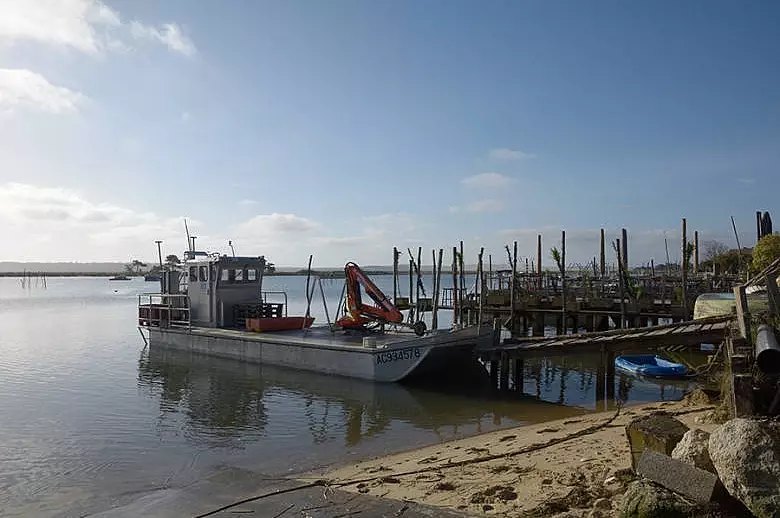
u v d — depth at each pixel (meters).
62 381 18.55
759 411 8.52
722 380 11.80
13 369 20.86
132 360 22.55
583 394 17.02
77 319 43.78
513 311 26.45
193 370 20.09
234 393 16.66
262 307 22.75
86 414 14.35
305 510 6.57
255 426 13.28
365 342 17.11
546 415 14.35
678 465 5.48
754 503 4.88
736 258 42.00
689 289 27.64
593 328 27.83
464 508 6.71
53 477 9.83
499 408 15.16
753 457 4.98
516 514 6.30
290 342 18.89
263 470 10.10
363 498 6.98
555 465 8.41
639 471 5.75
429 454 10.60
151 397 16.27
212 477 8.01
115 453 11.20
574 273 42.09
